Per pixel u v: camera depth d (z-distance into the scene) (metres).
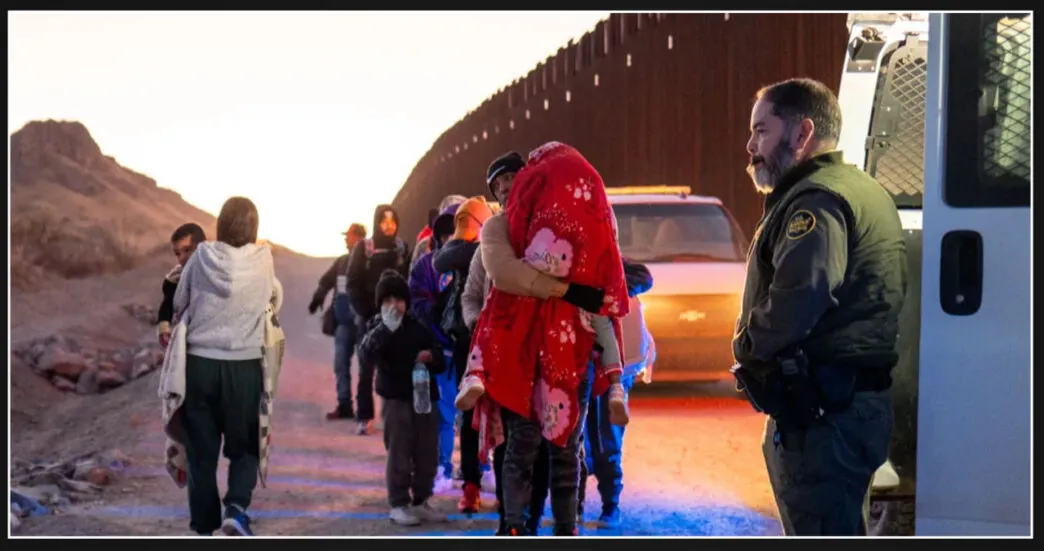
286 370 16.44
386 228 10.55
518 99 45.22
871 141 6.07
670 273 11.55
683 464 8.48
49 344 13.44
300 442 10.20
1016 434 3.97
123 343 16.23
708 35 23.05
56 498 7.61
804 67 18.39
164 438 10.23
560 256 4.84
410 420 7.00
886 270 4.10
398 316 6.96
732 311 11.33
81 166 49.41
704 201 13.04
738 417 10.45
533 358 4.89
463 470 7.21
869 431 4.08
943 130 4.04
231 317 6.34
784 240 4.06
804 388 4.06
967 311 4.00
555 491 5.02
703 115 23.48
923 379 4.04
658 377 11.29
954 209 4.01
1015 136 3.99
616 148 31.16
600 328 5.00
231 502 6.34
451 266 6.83
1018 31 3.99
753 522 6.79
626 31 30.11
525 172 4.98
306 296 33.09
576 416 4.87
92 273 27.66
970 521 4.01
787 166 4.28
